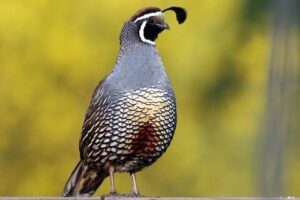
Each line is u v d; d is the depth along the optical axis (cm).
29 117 1838
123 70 810
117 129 807
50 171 1862
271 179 546
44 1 1805
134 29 815
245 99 1747
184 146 1812
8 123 1838
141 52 811
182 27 1772
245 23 1638
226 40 1756
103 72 1795
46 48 1806
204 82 1769
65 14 1803
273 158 553
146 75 805
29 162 1866
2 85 1823
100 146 818
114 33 1783
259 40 1723
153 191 1841
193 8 1773
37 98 1827
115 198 736
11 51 1812
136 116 802
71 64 1803
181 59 1769
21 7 1808
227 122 1769
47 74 1817
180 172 1836
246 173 1775
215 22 1761
